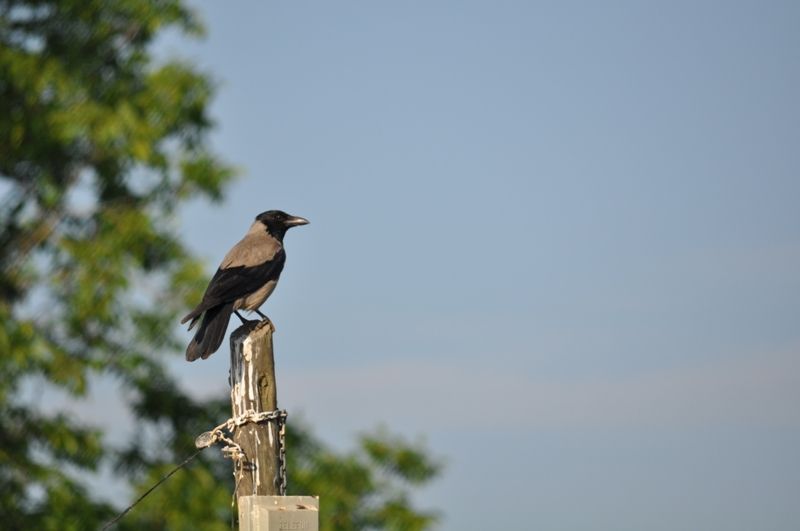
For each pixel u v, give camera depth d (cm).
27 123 1833
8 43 1928
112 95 1866
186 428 1959
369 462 1853
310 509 817
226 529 1797
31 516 1792
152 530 1814
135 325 1822
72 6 1909
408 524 1827
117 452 1927
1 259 1934
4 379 1770
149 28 1877
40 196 1923
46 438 1819
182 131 1839
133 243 1814
